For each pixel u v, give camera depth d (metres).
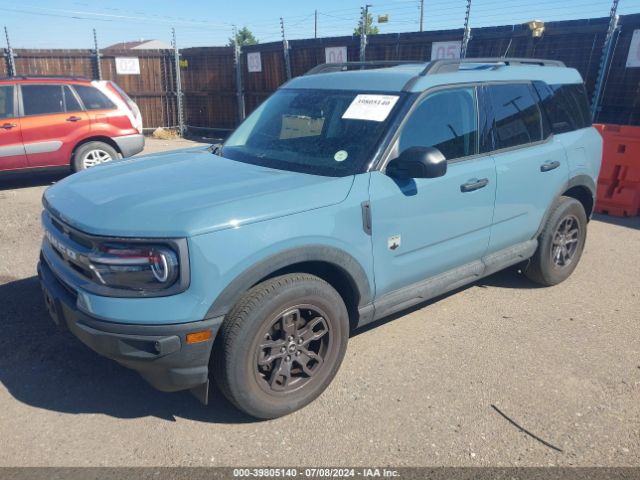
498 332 4.12
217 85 15.22
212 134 15.96
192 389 2.95
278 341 3.01
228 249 2.71
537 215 4.51
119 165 3.80
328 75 4.25
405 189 3.39
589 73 9.39
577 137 4.80
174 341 2.66
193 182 3.19
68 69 15.49
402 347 3.89
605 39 9.03
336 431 3.01
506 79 4.25
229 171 3.42
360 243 3.21
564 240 4.91
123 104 9.31
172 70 15.91
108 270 2.68
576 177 4.78
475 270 4.10
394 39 11.75
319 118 3.79
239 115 14.96
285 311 2.96
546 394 3.36
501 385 3.45
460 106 3.83
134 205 2.85
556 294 4.84
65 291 3.02
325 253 3.04
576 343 3.98
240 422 3.09
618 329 4.20
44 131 8.55
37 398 3.27
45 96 8.61
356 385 3.43
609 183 7.52
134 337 2.65
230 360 2.81
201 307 2.68
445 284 3.89
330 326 3.19
